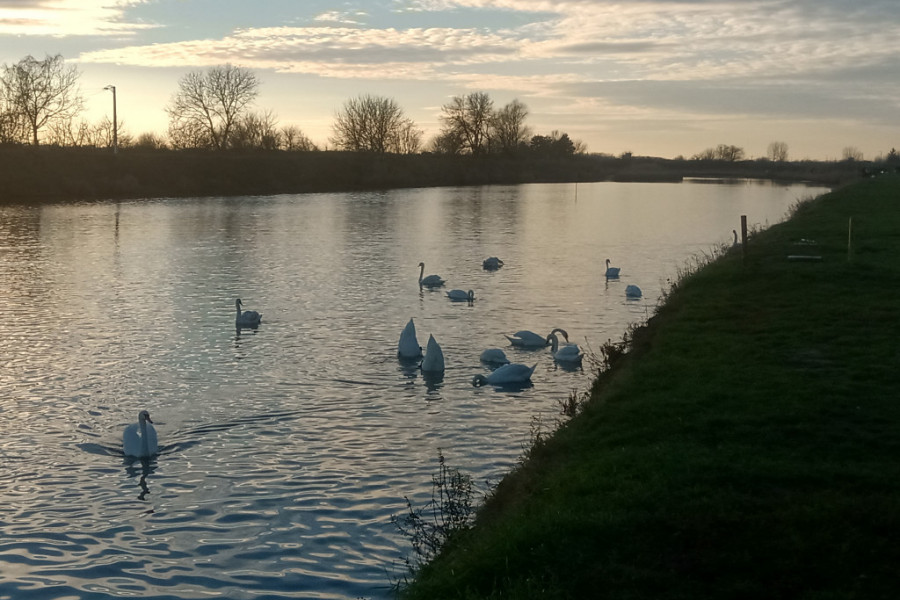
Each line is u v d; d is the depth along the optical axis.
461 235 61.03
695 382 15.92
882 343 17.81
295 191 107.44
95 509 15.45
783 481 11.18
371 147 141.25
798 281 24.98
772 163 186.38
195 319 31.30
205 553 13.84
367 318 31.64
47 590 12.71
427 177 130.50
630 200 100.81
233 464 17.42
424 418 20.11
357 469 17.09
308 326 30.16
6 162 87.38
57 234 58.09
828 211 48.47
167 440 18.72
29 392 22.14
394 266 45.19
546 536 10.16
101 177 92.69
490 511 13.10
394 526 14.65
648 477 11.64
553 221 72.75
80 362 25.08
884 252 30.53
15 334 28.66
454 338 28.44
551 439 14.95
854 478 11.15
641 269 44.00
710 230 64.31
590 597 8.93
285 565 13.41
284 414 20.39
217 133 126.62
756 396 14.77
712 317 21.53
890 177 97.75
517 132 160.62
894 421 13.27
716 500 10.63
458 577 9.80
